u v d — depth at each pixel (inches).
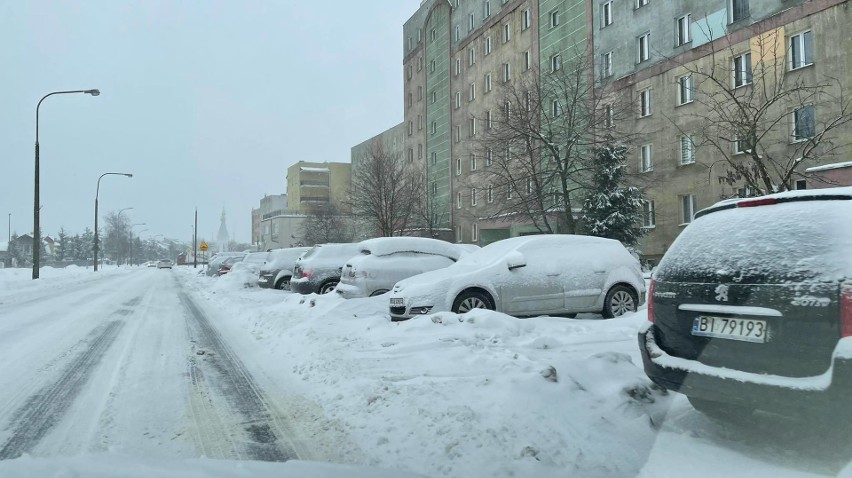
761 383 119.5
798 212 128.7
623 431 145.1
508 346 253.6
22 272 1306.6
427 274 358.0
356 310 380.8
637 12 969.5
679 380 139.2
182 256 3833.7
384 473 125.3
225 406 187.8
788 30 720.3
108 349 302.2
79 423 169.9
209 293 731.4
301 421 170.6
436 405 166.7
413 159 1957.4
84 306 568.1
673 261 152.6
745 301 127.0
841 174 536.7
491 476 124.4
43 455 143.3
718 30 820.0
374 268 435.5
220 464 127.0
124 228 3868.1
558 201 840.9
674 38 899.4
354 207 1380.4
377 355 245.0
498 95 1174.3
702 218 154.3
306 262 551.5
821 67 685.9
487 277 335.3
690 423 149.9
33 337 347.3
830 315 111.6
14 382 223.6
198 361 267.3
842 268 113.4
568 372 183.6
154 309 534.3
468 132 1579.7
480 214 1350.9
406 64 2014.0
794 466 119.2
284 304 466.6
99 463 124.0
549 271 345.7
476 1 1542.8
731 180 440.5
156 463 126.0
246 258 979.3
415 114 1943.9
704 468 121.3
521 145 820.6
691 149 833.5
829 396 108.9
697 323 138.3
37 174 1071.0
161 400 195.6
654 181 885.8
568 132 800.3
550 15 1205.1
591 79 951.6
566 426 147.6
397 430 153.6
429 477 125.1
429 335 277.6
